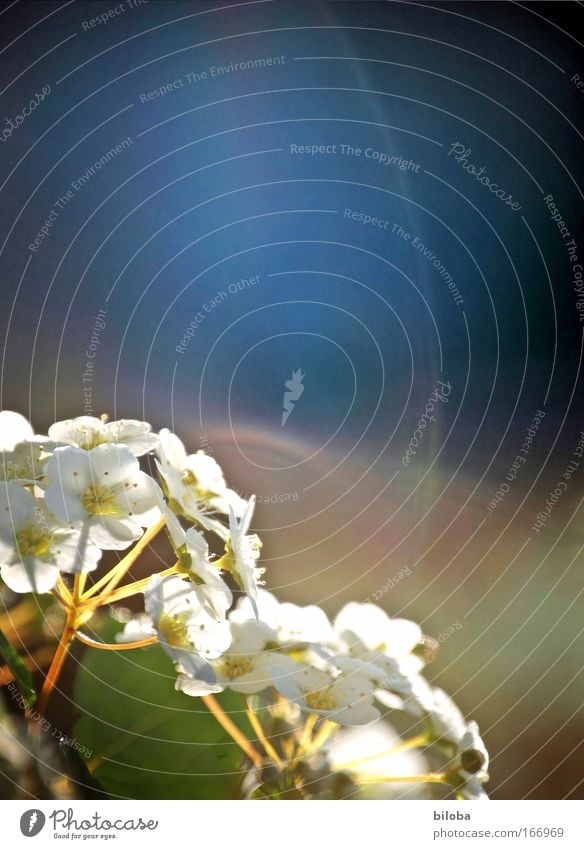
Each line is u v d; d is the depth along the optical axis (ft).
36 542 0.19
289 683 0.21
